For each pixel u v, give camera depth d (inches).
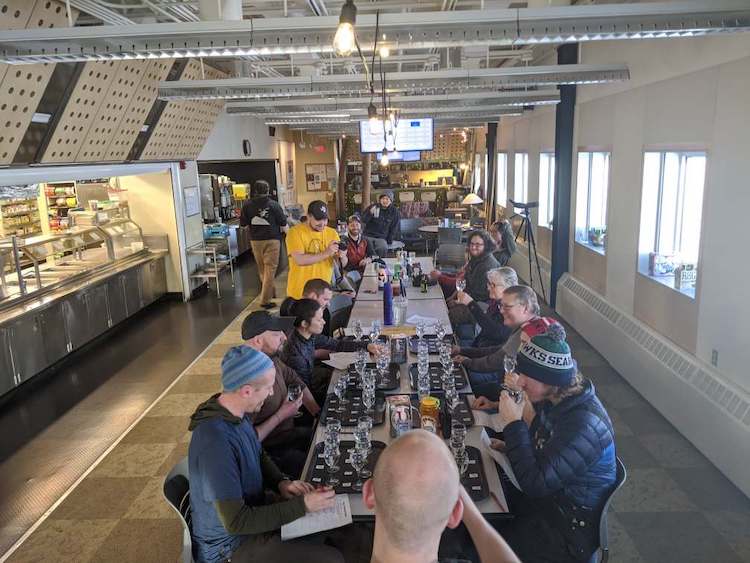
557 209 301.6
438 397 124.4
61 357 244.4
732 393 148.1
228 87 225.3
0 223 368.2
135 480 155.3
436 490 54.6
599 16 124.0
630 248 217.6
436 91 284.0
